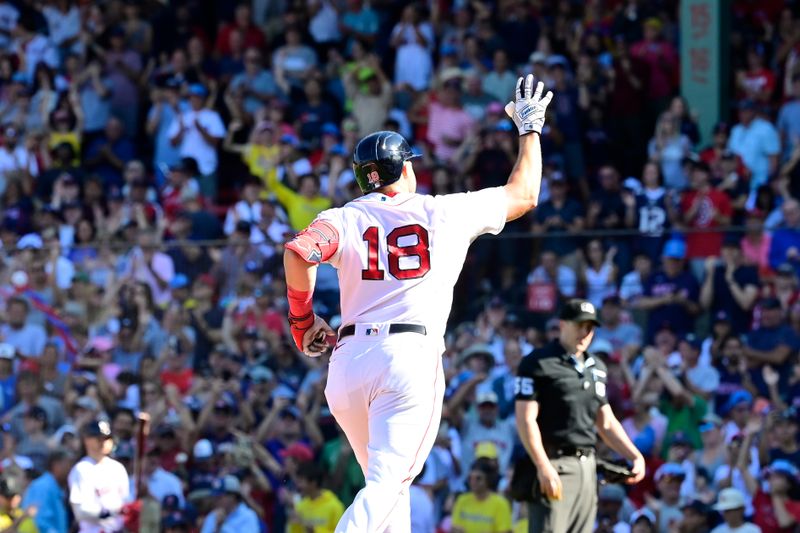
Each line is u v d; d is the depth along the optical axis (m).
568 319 26.53
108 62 65.19
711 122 59.41
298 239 18.00
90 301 42.56
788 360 39.56
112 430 39.69
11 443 40.81
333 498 38.50
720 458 38.12
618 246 40.62
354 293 18.45
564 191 49.75
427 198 18.88
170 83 62.12
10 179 59.38
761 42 64.94
